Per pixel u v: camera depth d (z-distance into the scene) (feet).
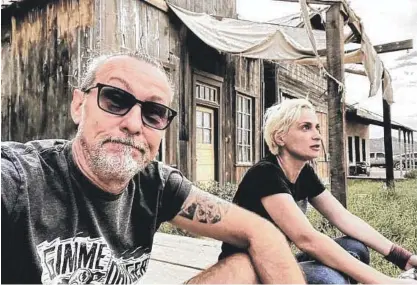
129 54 3.33
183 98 13.61
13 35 12.94
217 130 15.85
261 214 4.23
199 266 5.76
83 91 3.22
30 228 2.85
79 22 11.24
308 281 3.74
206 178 15.12
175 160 12.81
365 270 3.98
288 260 3.70
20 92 12.68
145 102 3.19
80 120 3.17
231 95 16.94
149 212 3.55
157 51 12.51
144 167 3.36
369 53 11.98
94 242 3.16
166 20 13.07
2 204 2.70
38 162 3.03
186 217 3.80
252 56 14.44
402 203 9.75
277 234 3.84
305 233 4.07
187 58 13.99
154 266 5.76
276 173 4.31
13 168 2.87
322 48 14.92
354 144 25.79
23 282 2.84
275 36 14.05
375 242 5.13
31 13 12.48
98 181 3.11
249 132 18.62
